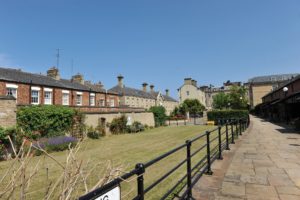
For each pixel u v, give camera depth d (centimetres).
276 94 3544
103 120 2489
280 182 590
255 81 7019
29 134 1509
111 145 1616
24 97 2272
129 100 5250
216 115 3503
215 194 523
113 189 204
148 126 3350
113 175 260
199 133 2306
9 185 222
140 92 6222
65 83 3005
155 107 3906
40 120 1669
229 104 5231
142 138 2072
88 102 3186
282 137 1455
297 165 750
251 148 1080
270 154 934
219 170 713
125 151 1320
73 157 257
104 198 190
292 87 2544
